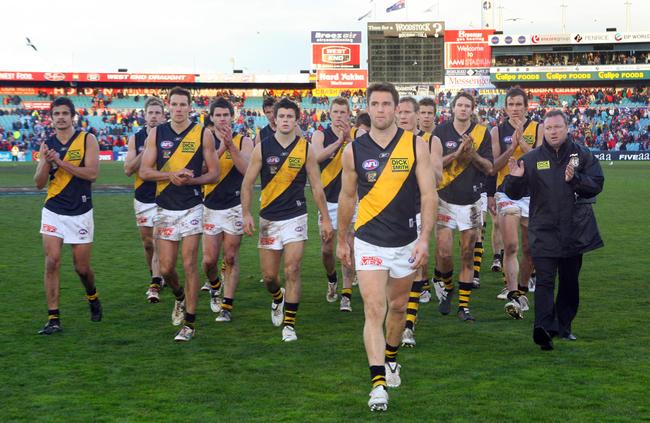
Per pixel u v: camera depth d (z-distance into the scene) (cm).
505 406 555
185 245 779
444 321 865
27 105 6950
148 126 1023
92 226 841
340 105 955
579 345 739
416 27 6862
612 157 5822
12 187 3130
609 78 6981
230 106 909
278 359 698
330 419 531
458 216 866
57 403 570
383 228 572
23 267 1256
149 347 746
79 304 965
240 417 536
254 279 1170
